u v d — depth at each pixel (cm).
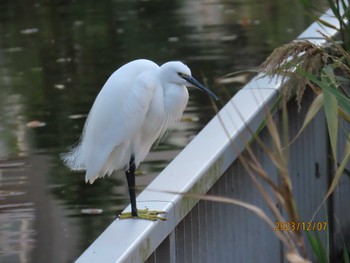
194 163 643
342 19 705
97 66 1816
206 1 2455
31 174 1209
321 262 536
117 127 638
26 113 1508
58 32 2162
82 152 662
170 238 589
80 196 1123
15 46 2047
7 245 980
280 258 830
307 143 880
